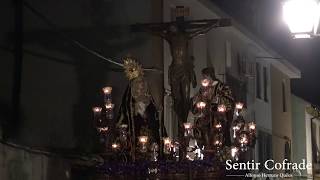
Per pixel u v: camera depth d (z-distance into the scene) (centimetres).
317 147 3784
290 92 3459
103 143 1327
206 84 1373
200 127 1337
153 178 1219
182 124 1356
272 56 2878
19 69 1146
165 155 1272
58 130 1262
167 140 1257
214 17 2178
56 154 1241
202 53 2050
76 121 1330
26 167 1128
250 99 2641
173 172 1220
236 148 1380
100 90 1435
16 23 1147
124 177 1223
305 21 834
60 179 1245
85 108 1370
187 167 1221
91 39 1411
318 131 3869
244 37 2495
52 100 1248
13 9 1140
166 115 1708
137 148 1245
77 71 1348
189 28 1445
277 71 3173
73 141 1312
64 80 1297
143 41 1636
